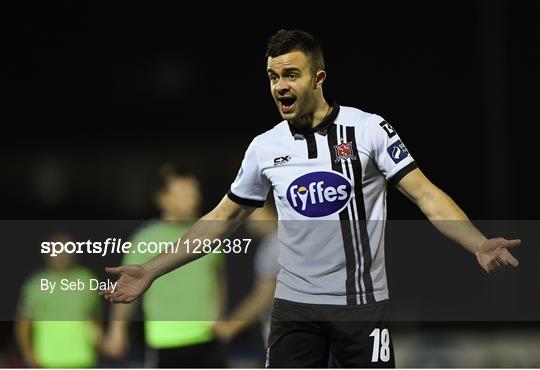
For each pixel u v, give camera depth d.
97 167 60.12
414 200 14.63
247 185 15.39
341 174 14.57
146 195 59.38
